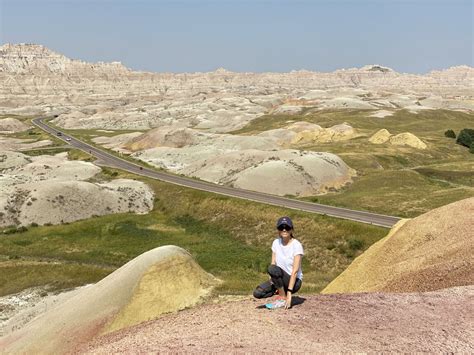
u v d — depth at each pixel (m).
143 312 29.69
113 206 79.50
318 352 10.74
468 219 26.56
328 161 94.38
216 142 139.38
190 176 100.38
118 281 32.41
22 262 54.56
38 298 44.09
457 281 19.58
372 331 12.34
